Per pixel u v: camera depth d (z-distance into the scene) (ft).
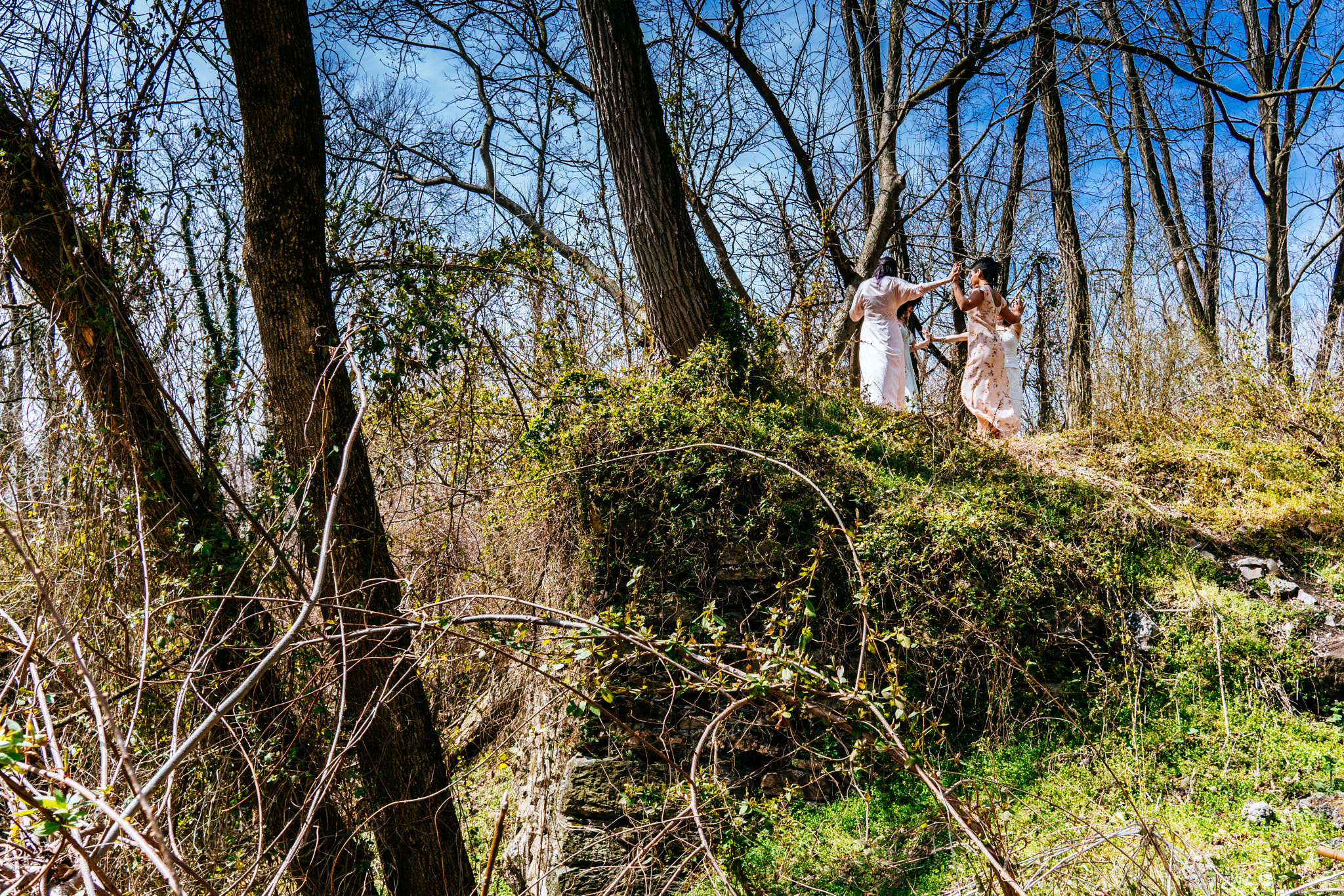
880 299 28.53
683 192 26.21
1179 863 12.36
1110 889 12.19
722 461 20.99
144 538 16.75
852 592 19.70
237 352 21.66
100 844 5.76
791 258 40.93
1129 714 18.12
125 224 18.79
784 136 39.29
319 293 18.60
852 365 34.27
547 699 21.13
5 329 17.22
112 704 15.12
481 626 14.61
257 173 17.98
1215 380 27.50
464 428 22.08
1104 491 22.93
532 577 22.33
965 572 20.11
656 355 25.41
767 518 20.75
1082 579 20.15
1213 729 17.38
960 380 33.04
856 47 49.16
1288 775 15.76
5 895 6.13
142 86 18.39
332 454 18.34
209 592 17.21
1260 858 13.19
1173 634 19.13
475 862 21.83
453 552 23.27
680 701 19.40
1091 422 27.81
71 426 17.20
